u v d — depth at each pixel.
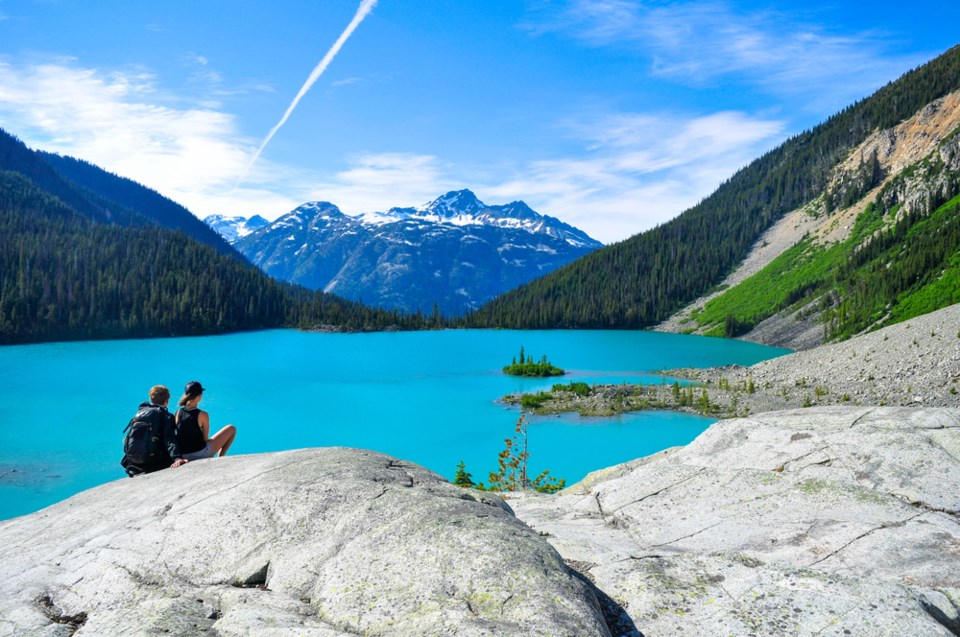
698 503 6.00
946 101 181.12
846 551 4.62
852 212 171.25
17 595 3.79
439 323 199.50
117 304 158.25
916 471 6.06
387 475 5.10
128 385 73.69
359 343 141.50
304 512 4.36
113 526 4.74
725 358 108.69
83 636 3.17
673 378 81.12
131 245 193.88
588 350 123.94
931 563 4.27
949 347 53.56
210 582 3.84
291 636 2.97
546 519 6.47
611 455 43.38
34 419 52.53
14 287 148.25
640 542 5.35
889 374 55.47
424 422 55.06
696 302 190.75
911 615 3.23
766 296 156.00
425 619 2.99
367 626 3.08
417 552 3.63
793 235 195.75
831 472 6.43
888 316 94.69
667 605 3.63
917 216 130.00
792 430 7.76
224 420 55.84
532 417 56.78
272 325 191.12
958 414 7.31
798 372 68.56
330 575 3.62
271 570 3.84
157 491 5.42
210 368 93.06
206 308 173.75
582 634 2.82
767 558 4.72
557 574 3.34
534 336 161.62
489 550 3.53
